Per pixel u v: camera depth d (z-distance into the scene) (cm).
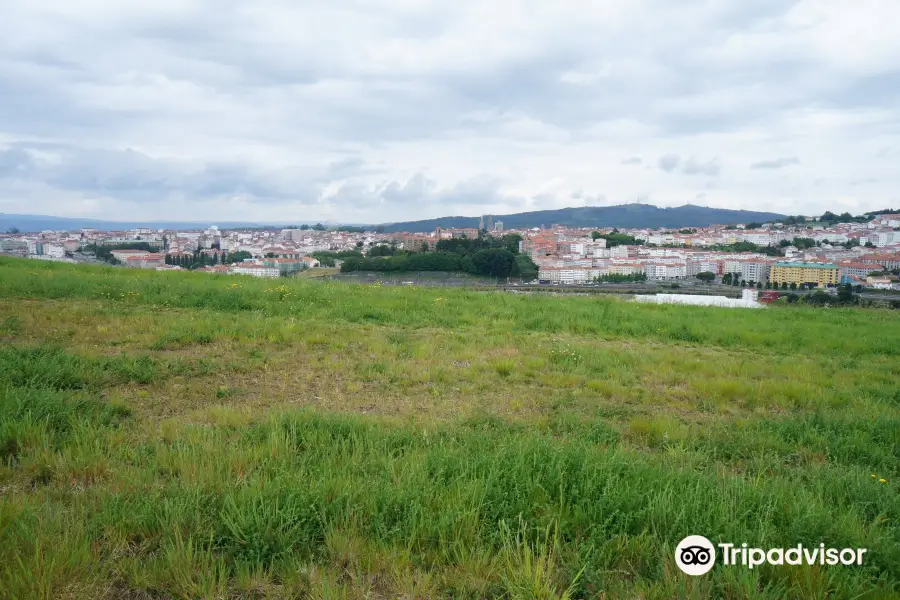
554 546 321
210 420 556
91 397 576
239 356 829
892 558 325
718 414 688
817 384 862
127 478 384
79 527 314
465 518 345
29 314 999
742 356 1081
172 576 286
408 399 678
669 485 395
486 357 919
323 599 269
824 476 468
